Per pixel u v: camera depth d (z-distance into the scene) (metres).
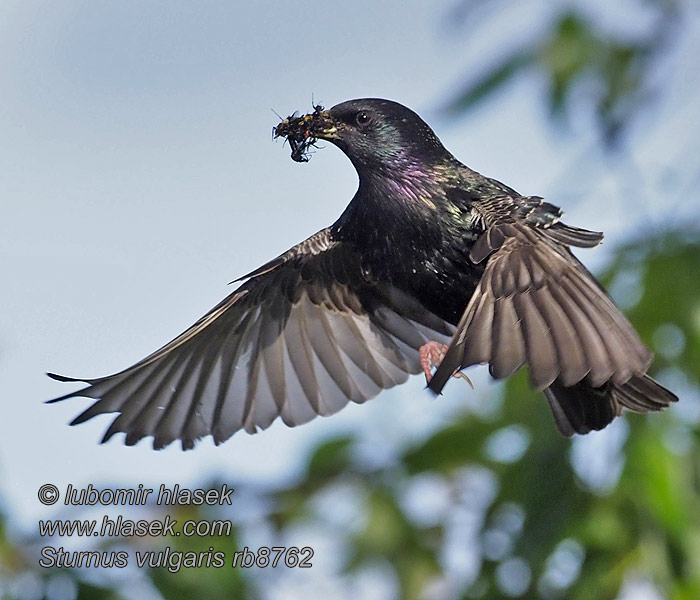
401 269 11.08
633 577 11.80
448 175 10.98
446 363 8.92
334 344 11.46
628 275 12.39
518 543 12.16
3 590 11.91
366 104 11.12
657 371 12.12
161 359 10.80
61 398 10.45
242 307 11.30
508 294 9.32
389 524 13.48
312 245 11.31
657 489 11.78
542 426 12.44
